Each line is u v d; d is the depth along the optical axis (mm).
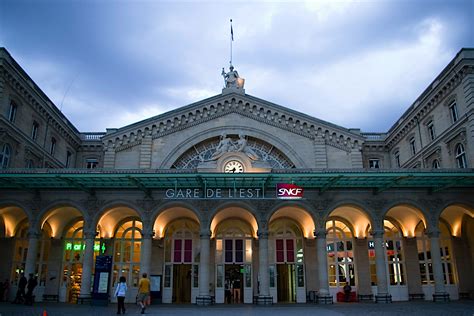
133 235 33812
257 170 29625
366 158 44094
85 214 28844
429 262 33750
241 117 37781
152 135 36938
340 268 33656
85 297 27406
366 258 33406
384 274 28594
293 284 33281
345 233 34562
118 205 29109
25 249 33312
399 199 29562
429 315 20297
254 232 32906
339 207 30516
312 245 33312
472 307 24375
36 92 33938
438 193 29766
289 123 37500
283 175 26203
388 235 34719
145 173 25984
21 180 26969
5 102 29922
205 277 28172
